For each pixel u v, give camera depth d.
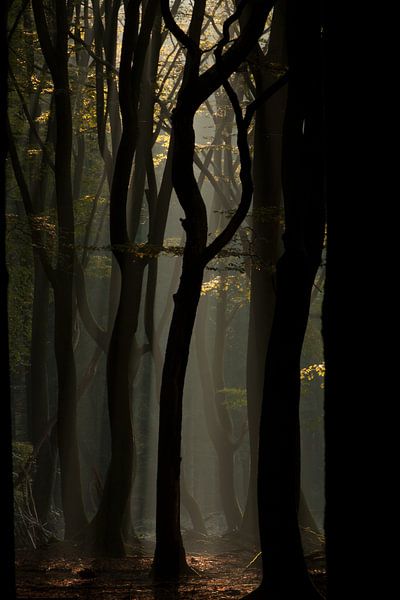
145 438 45.69
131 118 21.52
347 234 4.44
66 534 25.20
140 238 40.62
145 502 45.00
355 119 4.43
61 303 25.05
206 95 15.24
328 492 4.56
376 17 4.37
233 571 18.20
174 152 15.57
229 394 28.78
